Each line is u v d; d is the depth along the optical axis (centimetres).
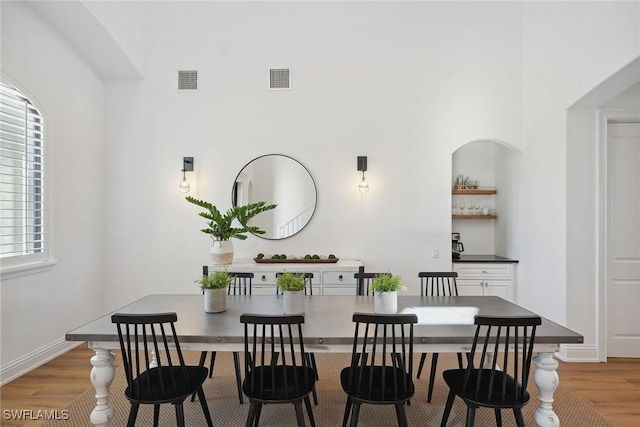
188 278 420
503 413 250
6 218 299
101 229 415
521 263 416
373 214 420
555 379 194
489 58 418
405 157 420
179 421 194
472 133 417
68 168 362
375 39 421
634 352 345
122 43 374
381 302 220
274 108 423
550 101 362
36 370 314
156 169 422
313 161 422
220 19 424
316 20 423
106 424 200
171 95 423
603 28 283
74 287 371
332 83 422
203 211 421
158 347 195
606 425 237
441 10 420
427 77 420
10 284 296
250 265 379
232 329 204
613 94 307
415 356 353
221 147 424
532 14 395
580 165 337
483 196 491
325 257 419
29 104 319
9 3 290
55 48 343
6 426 231
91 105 398
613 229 344
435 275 306
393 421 239
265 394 188
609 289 345
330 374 312
